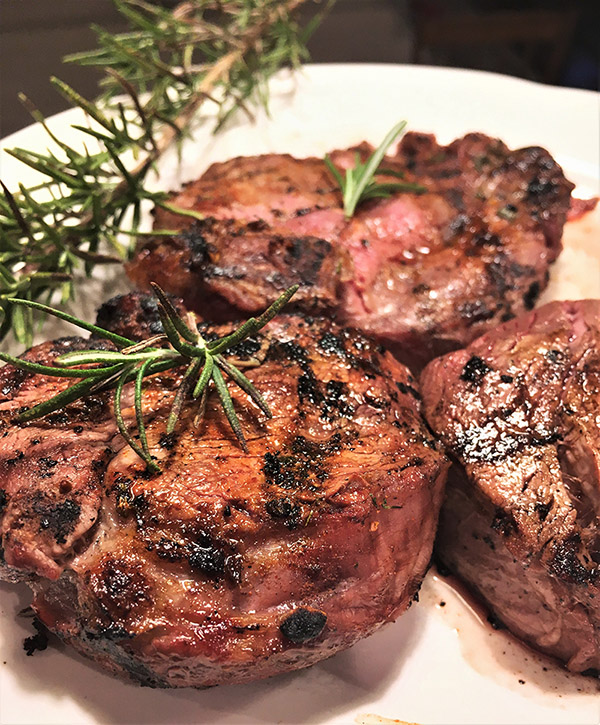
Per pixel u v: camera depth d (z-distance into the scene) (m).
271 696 0.17
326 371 0.17
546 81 0.42
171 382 0.16
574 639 0.17
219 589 0.14
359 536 0.15
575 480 0.17
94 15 0.30
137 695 0.16
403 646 0.18
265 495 0.15
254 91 0.30
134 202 0.22
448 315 0.21
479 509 0.17
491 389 0.18
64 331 0.22
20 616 0.17
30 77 0.28
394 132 0.24
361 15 0.38
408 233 0.23
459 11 0.39
